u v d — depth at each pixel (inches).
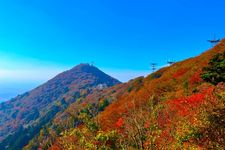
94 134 593.9
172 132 652.1
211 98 780.6
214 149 699.4
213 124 725.9
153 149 542.6
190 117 752.3
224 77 1878.7
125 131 556.1
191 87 2317.9
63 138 591.2
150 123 558.6
